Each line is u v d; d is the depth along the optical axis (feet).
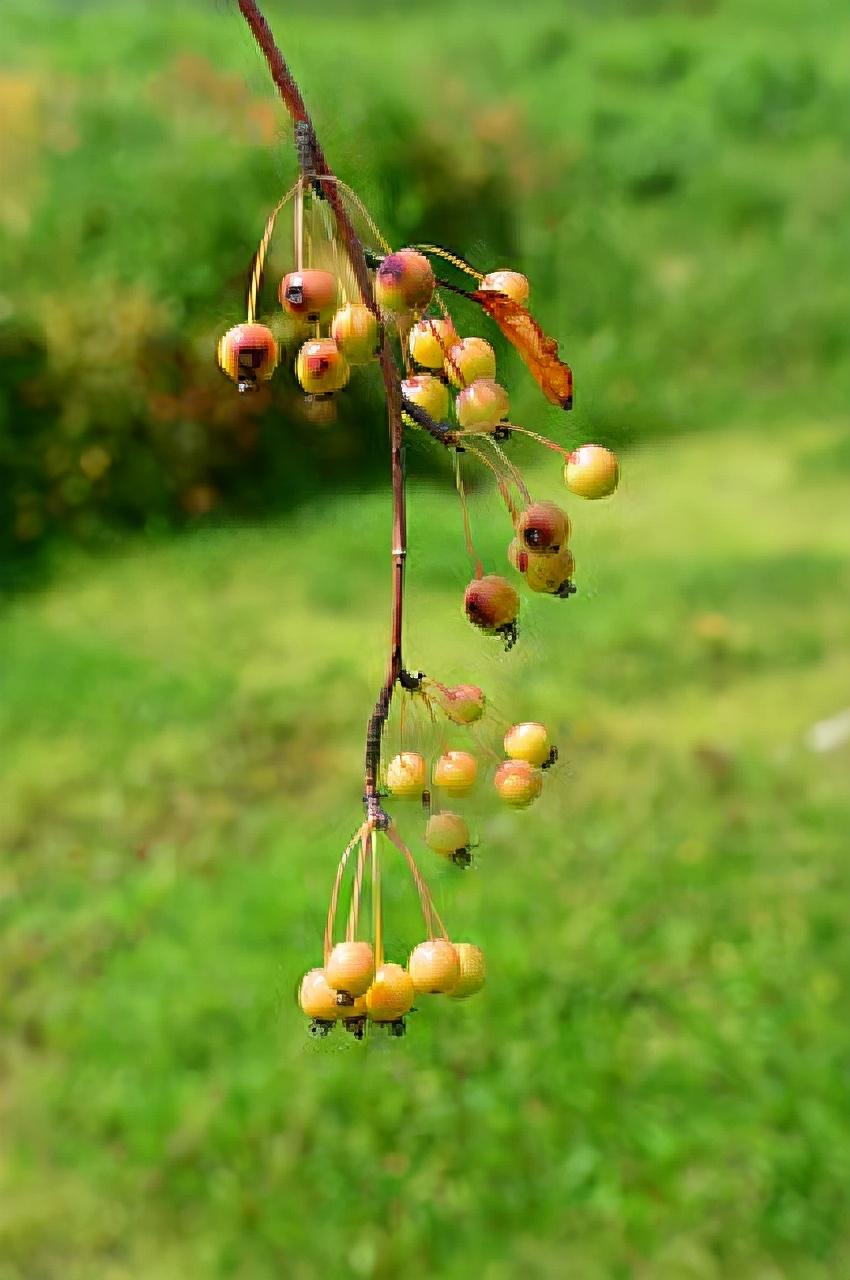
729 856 16.44
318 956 14.69
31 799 18.47
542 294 35.09
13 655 22.54
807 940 14.89
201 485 28.09
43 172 29.94
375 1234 11.80
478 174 33.50
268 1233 11.85
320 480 28.55
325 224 3.59
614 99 54.19
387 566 26.23
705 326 37.65
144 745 19.86
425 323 3.90
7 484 27.27
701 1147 12.39
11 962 15.17
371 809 3.78
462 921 15.02
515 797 4.24
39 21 38.11
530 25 58.54
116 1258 11.78
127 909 15.99
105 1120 13.07
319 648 23.06
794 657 21.95
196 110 30.58
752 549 26.63
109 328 28.07
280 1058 13.41
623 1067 13.23
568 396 3.57
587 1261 11.51
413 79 36.24
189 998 14.29
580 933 14.96
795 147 52.29
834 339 37.73
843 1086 12.88
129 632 23.76
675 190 46.88
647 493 29.14
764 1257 11.47
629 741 19.40
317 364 3.44
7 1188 12.42
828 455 31.68
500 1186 12.14
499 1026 13.60
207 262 28.89
